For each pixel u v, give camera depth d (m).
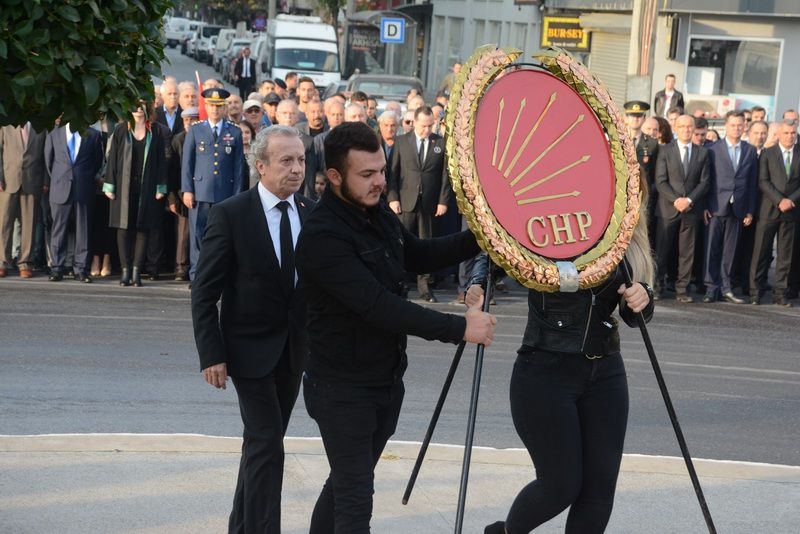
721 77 34.44
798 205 19.06
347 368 6.15
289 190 7.30
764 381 13.44
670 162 19.05
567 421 6.31
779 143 19.17
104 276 18.98
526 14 44.84
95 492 8.07
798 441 10.84
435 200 18.20
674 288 20.52
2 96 5.61
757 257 19.30
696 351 15.10
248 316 7.23
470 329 6.04
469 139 6.04
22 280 18.11
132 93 6.04
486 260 6.99
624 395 6.49
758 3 33.00
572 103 6.43
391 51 68.56
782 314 18.50
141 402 11.10
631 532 7.82
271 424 7.18
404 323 5.95
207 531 7.44
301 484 8.45
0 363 12.42
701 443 10.58
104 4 5.76
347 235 6.05
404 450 9.38
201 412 10.84
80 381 11.81
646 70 25.81
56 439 9.26
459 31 55.97
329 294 6.08
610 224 6.37
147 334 14.33
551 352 6.37
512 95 6.29
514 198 6.18
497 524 6.71
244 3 100.00
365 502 6.13
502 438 10.38
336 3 66.69
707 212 19.20
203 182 17.55
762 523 8.06
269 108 20.69
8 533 7.23
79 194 17.94
